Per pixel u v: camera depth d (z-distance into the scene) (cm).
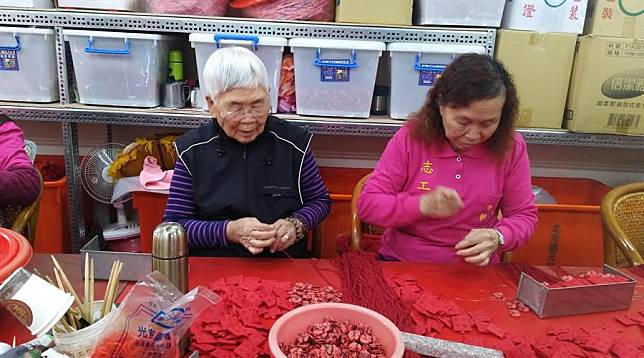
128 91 200
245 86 127
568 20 197
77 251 223
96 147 238
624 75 194
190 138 144
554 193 256
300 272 111
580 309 97
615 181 259
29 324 64
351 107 202
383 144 254
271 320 89
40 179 144
